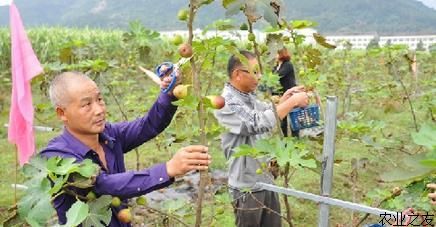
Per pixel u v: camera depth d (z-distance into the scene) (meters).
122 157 3.01
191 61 2.44
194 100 2.44
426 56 10.22
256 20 2.28
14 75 2.54
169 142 4.27
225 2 2.29
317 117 3.79
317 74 3.77
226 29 3.39
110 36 19.62
